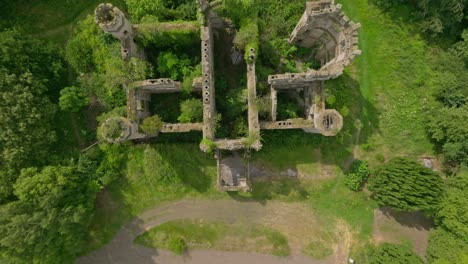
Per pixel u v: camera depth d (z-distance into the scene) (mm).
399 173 31109
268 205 35438
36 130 30344
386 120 35562
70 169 30922
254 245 35375
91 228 35125
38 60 32281
